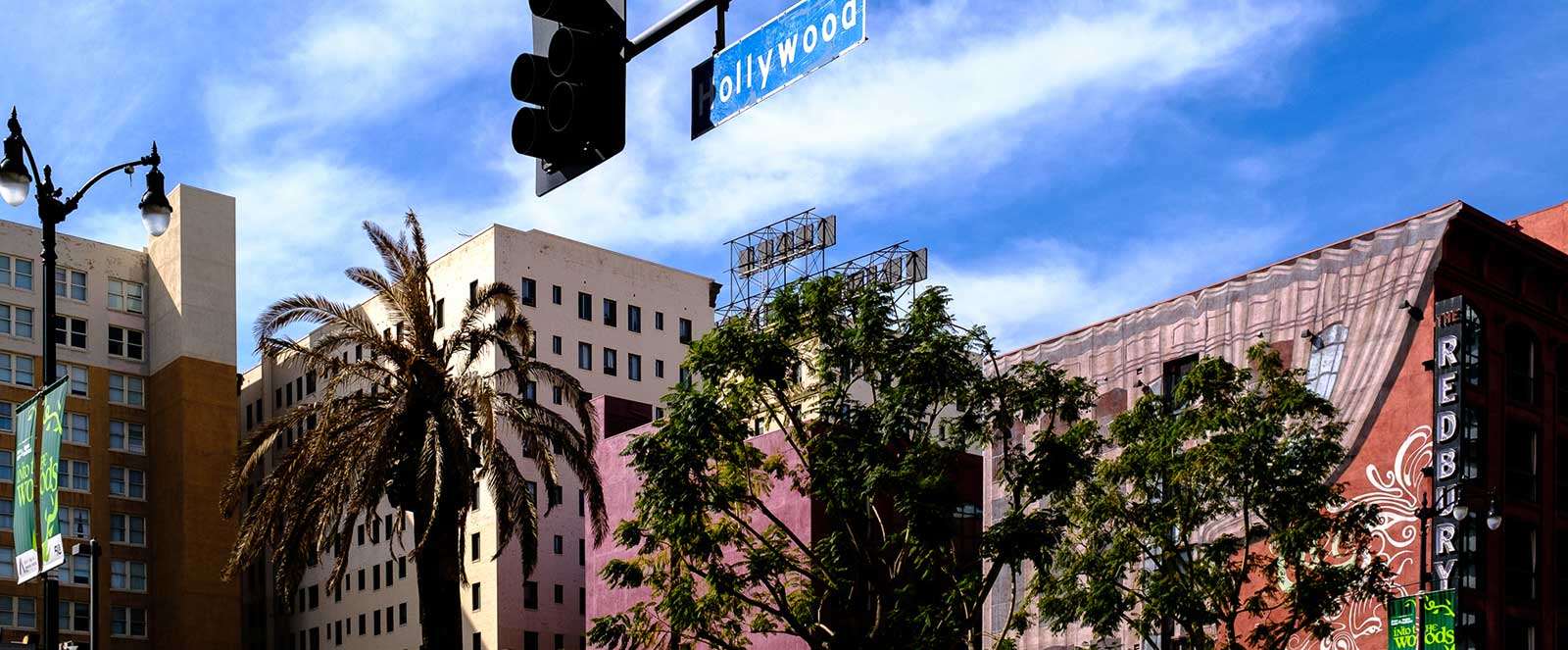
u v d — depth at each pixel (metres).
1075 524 43.69
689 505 38.00
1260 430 40.66
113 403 119.12
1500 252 58.53
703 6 10.27
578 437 49.31
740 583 39.25
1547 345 60.25
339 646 110.62
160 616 115.75
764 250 96.31
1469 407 56.06
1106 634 41.69
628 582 40.28
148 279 123.44
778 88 9.94
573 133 10.09
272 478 46.09
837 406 39.19
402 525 47.50
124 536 117.12
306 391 118.56
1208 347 61.19
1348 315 57.50
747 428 39.66
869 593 40.34
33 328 117.19
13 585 112.06
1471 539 55.09
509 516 47.84
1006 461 40.16
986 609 67.00
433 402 46.25
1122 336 64.31
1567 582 58.34
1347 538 41.72
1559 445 59.84
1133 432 43.56
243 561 46.59
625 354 108.69
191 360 117.38
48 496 24.77
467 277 104.75
